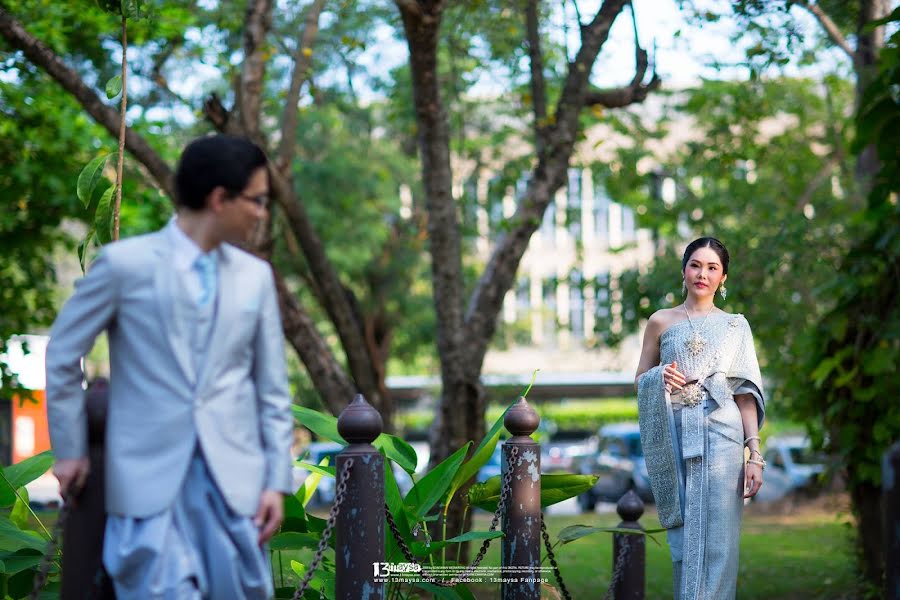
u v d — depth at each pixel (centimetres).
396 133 2019
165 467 248
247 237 269
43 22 1061
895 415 701
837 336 723
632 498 489
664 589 899
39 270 1375
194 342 253
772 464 1936
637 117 1474
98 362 2598
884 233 711
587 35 901
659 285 1477
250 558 255
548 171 928
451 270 918
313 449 2352
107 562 252
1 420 1425
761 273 1112
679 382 454
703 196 1530
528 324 3061
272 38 1068
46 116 1209
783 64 872
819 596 802
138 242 257
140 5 450
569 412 4444
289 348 2614
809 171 1548
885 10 955
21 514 434
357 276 2216
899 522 251
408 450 459
